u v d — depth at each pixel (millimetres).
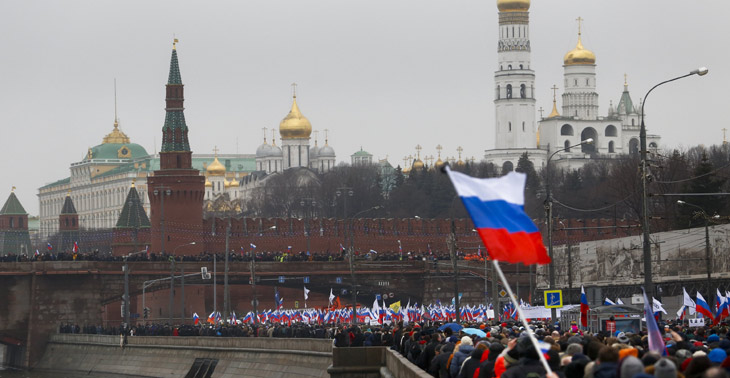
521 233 29984
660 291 126562
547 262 30172
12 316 180000
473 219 29891
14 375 164750
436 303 193750
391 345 77000
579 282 147625
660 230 188000
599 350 30984
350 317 148500
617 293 140125
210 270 190250
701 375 27984
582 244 147250
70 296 182000
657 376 26594
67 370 168000
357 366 73188
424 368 50562
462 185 30156
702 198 176875
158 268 188000
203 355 134375
